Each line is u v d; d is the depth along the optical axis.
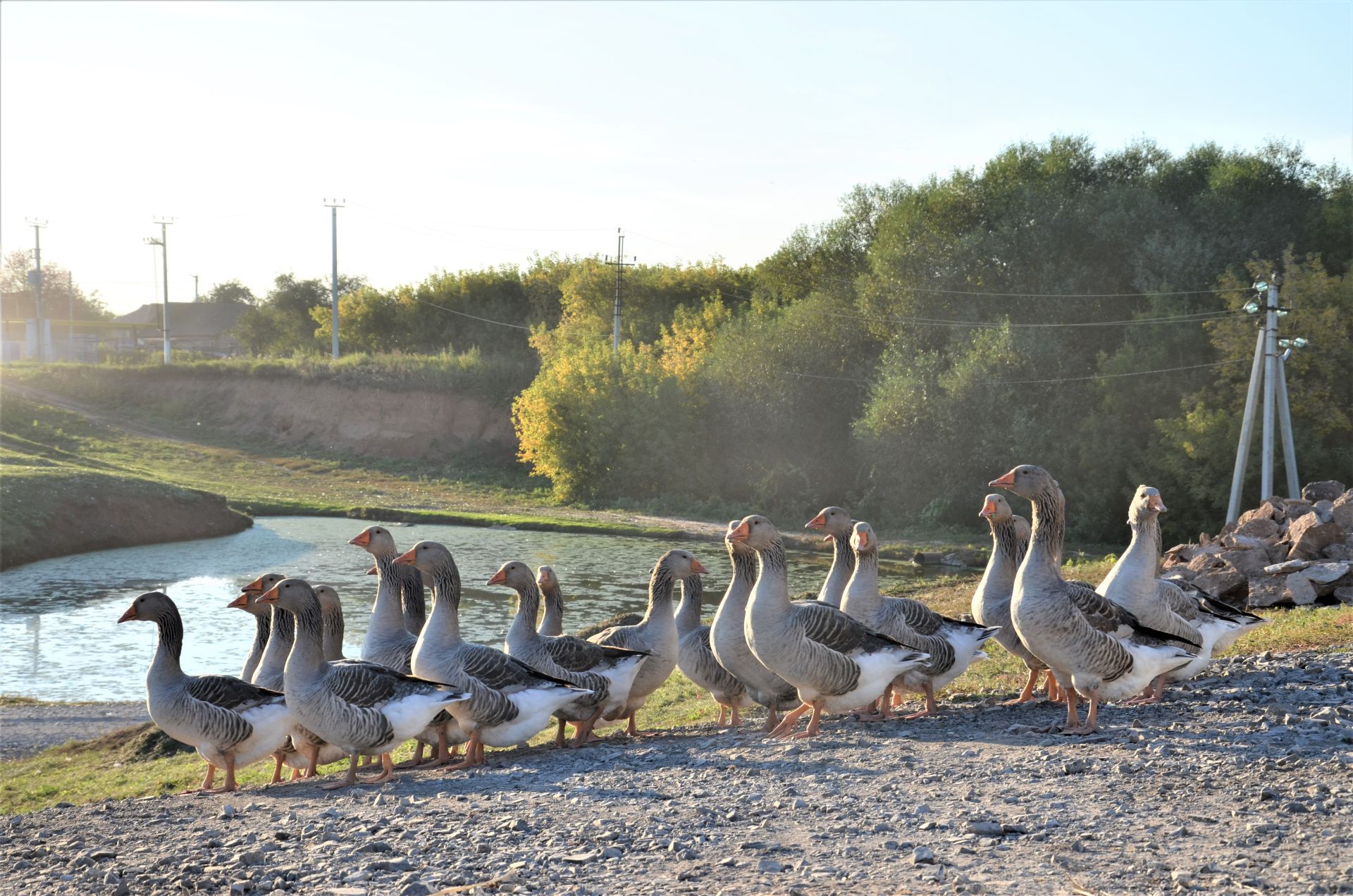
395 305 122.88
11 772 20.28
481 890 7.36
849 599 13.17
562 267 117.62
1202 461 51.34
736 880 7.30
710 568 49.00
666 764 11.34
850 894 6.88
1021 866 7.26
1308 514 23.36
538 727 12.42
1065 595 10.76
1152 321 55.97
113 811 11.13
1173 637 11.26
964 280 65.88
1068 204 63.19
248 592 15.52
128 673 30.05
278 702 12.62
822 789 9.62
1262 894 6.51
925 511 62.53
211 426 93.56
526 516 65.19
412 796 10.62
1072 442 57.56
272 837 9.29
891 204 78.81
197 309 157.12
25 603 39.41
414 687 11.70
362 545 14.45
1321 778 8.99
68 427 85.00
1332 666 13.93
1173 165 65.25
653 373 75.62
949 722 12.45
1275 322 40.88
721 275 103.38
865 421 65.31
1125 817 8.23
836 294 75.12
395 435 89.56
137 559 49.16
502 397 90.38
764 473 73.50
